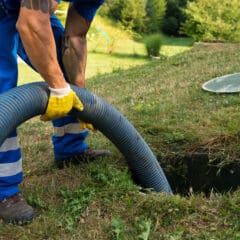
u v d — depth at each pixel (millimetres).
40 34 1395
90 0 1753
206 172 1979
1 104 1471
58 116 1548
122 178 1744
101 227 1475
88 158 1970
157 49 10359
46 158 2135
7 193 1558
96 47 11094
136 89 3520
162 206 1510
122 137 1775
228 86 2924
